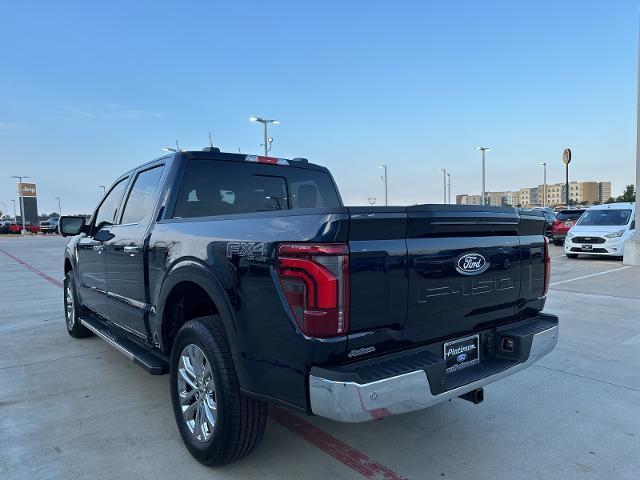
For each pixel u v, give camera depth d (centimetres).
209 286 280
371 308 236
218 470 290
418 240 256
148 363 357
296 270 229
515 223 314
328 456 307
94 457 305
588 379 440
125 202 444
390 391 230
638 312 723
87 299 529
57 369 478
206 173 395
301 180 467
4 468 291
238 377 265
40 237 4453
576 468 291
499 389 418
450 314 276
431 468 292
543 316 349
